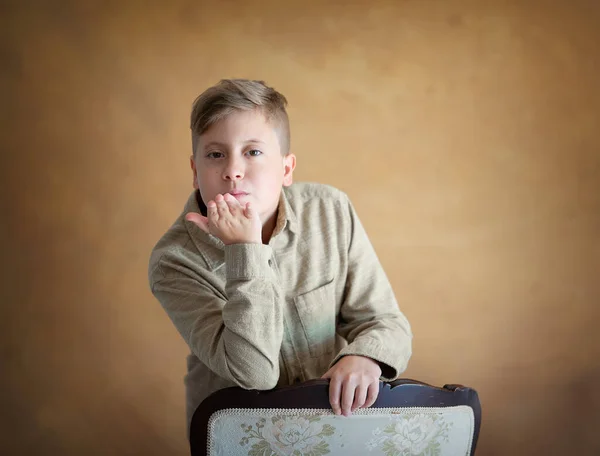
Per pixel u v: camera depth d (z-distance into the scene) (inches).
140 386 101.0
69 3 98.3
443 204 99.7
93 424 100.5
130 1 98.5
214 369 43.0
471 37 98.9
